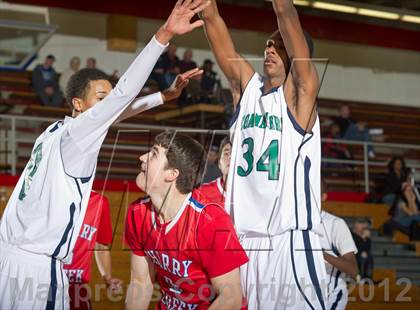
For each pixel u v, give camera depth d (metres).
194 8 2.72
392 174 10.65
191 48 14.09
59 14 13.14
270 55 3.29
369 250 8.16
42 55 12.97
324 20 14.20
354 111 14.95
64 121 3.03
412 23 14.53
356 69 15.46
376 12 12.69
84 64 13.27
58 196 2.83
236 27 13.54
